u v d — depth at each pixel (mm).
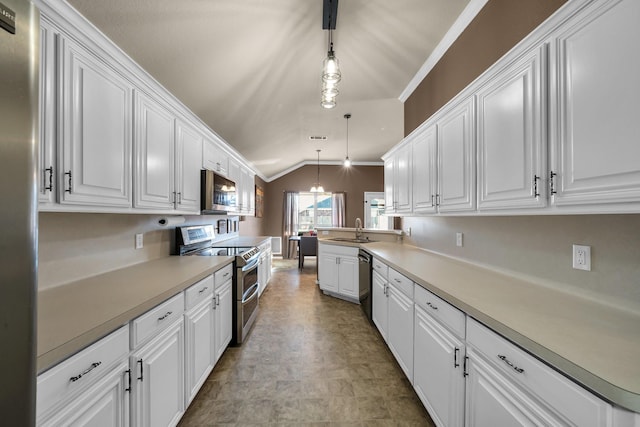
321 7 1679
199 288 1669
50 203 1024
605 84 798
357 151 6141
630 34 735
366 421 1530
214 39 1755
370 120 3951
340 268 3645
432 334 1409
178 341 1417
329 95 2127
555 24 963
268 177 7352
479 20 1788
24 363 595
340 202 7332
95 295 1208
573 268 1204
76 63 1126
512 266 1571
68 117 1086
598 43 819
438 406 1337
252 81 2400
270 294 3973
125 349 1027
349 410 1614
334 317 3080
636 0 721
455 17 1875
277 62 2229
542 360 764
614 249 1045
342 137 4902
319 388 1814
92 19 1319
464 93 1552
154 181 1701
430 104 2457
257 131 3688
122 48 1541
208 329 1806
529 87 1084
